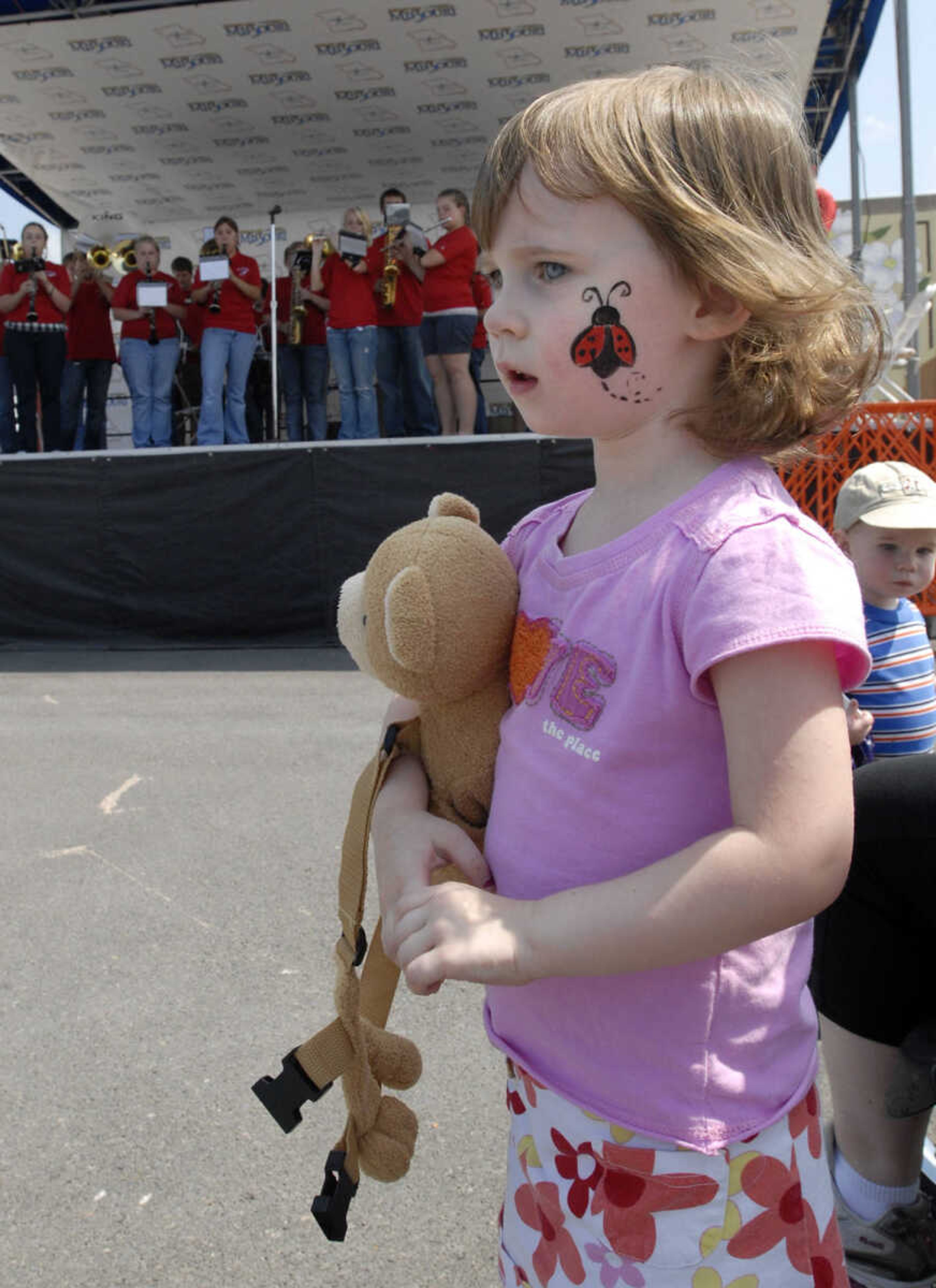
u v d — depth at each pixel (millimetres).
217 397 8031
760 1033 892
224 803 3920
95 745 4812
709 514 830
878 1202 1396
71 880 3223
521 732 915
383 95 9539
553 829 877
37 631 7656
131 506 7496
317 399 9016
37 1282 1662
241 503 7371
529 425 894
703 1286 874
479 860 938
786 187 854
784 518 816
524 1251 988
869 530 2158
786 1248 899
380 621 936
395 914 868
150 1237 1754
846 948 1338
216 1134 2012
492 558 947
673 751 831
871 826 1280
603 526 924
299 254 8688
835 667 792
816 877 761
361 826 967
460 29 8391
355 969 961
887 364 975
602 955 777
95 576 7578
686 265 797
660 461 877
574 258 816
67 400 8703
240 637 7473
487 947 799
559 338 829
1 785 4207
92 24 8344
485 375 10742
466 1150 1955
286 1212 1807
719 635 778
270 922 2891
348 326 7734
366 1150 1016
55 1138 2004
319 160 10906
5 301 8586
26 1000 2506
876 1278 1377
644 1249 882
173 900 3051
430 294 7836
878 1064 1358
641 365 823
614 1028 890
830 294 831
